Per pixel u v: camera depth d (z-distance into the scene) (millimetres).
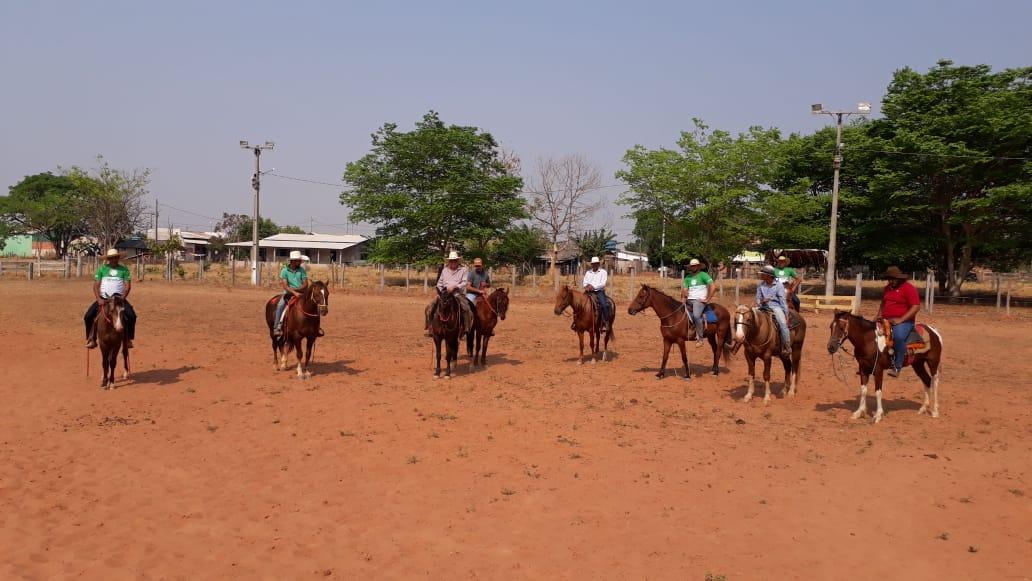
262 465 8391
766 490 7645
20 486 7586
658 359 16953
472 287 14852
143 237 79625
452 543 6277
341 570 5750
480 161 50781
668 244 51125
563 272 74375
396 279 52406
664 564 5871
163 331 20672
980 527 6715
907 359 10633
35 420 10336
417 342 19547
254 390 12508
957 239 38938
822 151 42375
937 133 36750
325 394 12227
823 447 9328
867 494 7555
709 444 9398
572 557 5996
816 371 15633
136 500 7250
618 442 9398
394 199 45656
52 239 80500
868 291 47000
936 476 8164
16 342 17984
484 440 9461
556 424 10336
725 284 48969
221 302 31469
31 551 6000
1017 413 11523
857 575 5730
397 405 11445
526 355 17422
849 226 43375
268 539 6344
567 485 7750
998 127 33844
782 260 14320
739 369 15648
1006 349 20250
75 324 22062
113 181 65688
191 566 5801
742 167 41000
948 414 11375
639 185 44000
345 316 26984
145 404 11375
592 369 15289
